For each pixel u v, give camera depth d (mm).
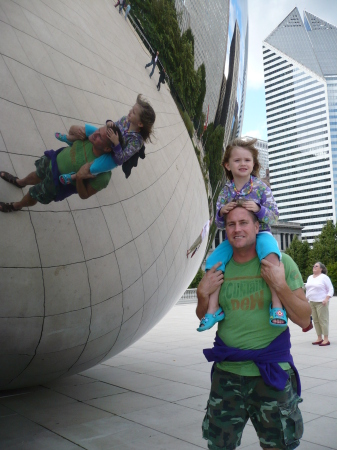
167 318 13258
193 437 3238
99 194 3010
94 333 3617
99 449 3018
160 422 3576
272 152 153250
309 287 7871
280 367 2127
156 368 5703
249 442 3160
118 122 2998
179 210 3752
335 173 135000
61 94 2777
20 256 2848
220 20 4020
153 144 3252
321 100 138375
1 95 2615
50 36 2758
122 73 3047
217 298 2314
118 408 3963
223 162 2633
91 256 3107
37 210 2820
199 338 8555
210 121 4074
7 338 3188
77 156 2857
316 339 8492
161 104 3289
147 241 3455
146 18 3209
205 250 5023
